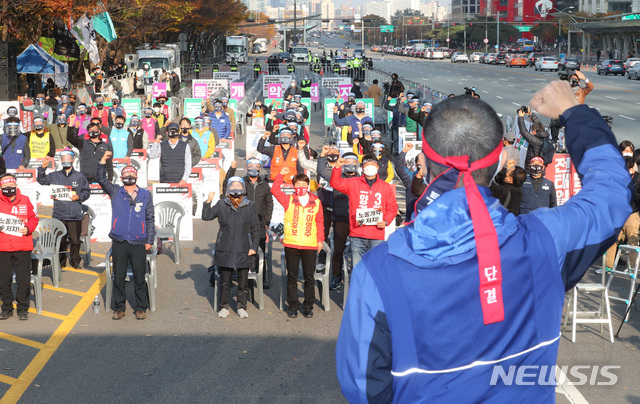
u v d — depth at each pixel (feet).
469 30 547.90
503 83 188.96
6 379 24.53
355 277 5.76
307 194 30.89
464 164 5.59
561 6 512.63
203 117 58.18
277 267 40.60
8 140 52.44
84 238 40.50
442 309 5.48
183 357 26.58
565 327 29.86
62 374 25.00
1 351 27.20
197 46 287.07
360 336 5.64
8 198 30.22
